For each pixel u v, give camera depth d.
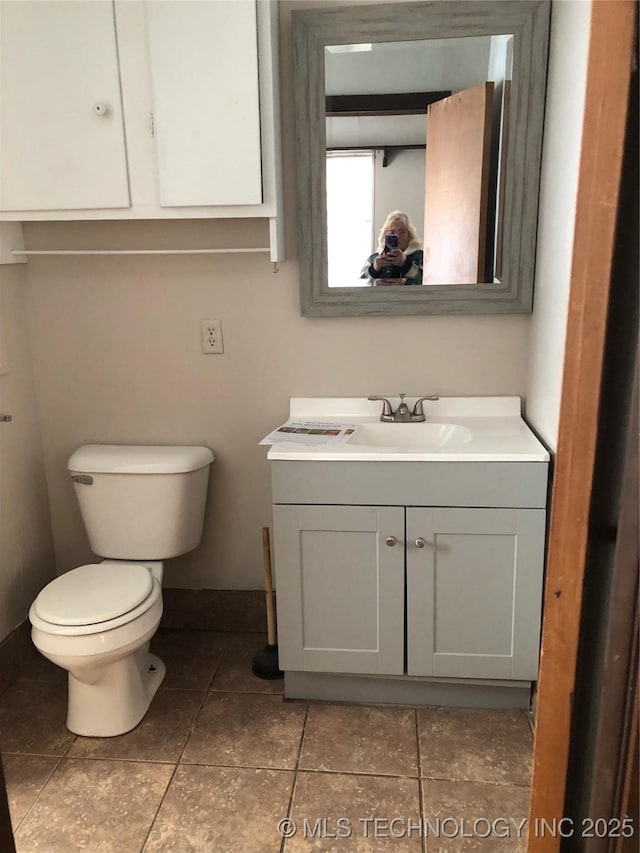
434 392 2.38
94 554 2.61
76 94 2.06
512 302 2.23
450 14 2.07
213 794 1.84
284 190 2.27
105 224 2.35
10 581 2.35
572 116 1.76
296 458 2.00
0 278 2.28
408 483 1.98
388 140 2.18
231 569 2.60
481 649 2.08
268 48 1.99
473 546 2.01
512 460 1.93
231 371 2.44
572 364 0.78
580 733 0.89
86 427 2.53
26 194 2.14
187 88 2.01
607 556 0.83
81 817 1.77
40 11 2.02
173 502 2.30
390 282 2.27
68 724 2.11
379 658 2.12
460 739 2.03
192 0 1.96
